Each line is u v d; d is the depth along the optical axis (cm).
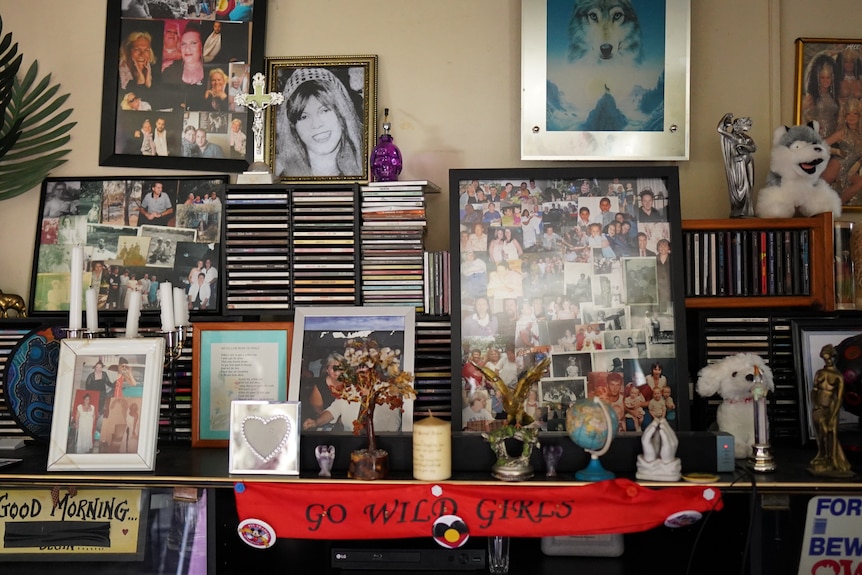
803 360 259
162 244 296
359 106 298
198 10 304
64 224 299
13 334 276
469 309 260
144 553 234
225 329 266
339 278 271
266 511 225
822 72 297
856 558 221
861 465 236
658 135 293
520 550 253
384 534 223
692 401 271
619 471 232
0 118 293
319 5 304
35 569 237
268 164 300
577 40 294
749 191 275
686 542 257
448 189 294
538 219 264
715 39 299
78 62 307
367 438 234
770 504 219
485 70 299
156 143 302
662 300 259
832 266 265
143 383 240
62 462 234
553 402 254
